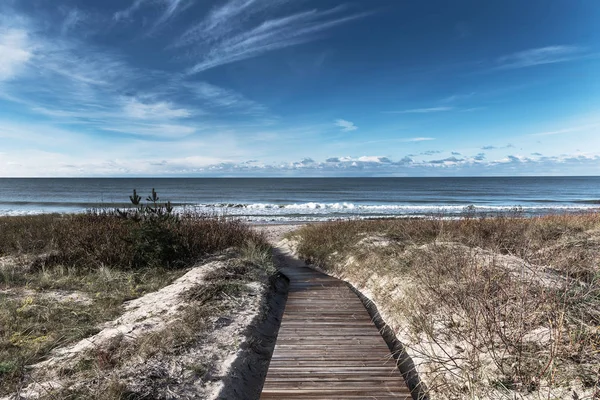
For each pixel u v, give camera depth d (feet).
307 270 30.25
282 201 146.82
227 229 35.76
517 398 9.11
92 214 41.16
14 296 19.52
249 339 14.42
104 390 9.50
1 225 38.34
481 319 12.51
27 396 9.75
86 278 23.20
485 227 31.65
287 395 10.97
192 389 10.50
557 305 11.44
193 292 18.72
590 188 241.14
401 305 17.17
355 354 13.75
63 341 14.25
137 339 13.12
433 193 191.42
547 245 23.94
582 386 8.68
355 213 95.35
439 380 11.09
